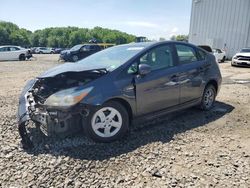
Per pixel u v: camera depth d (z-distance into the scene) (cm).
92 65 450
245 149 404
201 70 560
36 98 418
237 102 694
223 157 376
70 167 344
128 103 430
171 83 489
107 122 415
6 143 415
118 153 384
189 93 533
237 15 2877
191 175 328
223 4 2944
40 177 322
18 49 2662
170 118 548
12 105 641
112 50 520
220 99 728
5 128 479
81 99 382
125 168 344
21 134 405
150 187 303
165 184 309
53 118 381
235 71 1585
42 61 2541
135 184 309
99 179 319
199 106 588
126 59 446
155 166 349
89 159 365
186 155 381
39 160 362
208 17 3064
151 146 409
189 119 543
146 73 433
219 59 2438
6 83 991
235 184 310
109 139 418
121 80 421
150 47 478
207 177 324
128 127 442
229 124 517
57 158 367
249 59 1852
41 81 431
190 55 552
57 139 427
